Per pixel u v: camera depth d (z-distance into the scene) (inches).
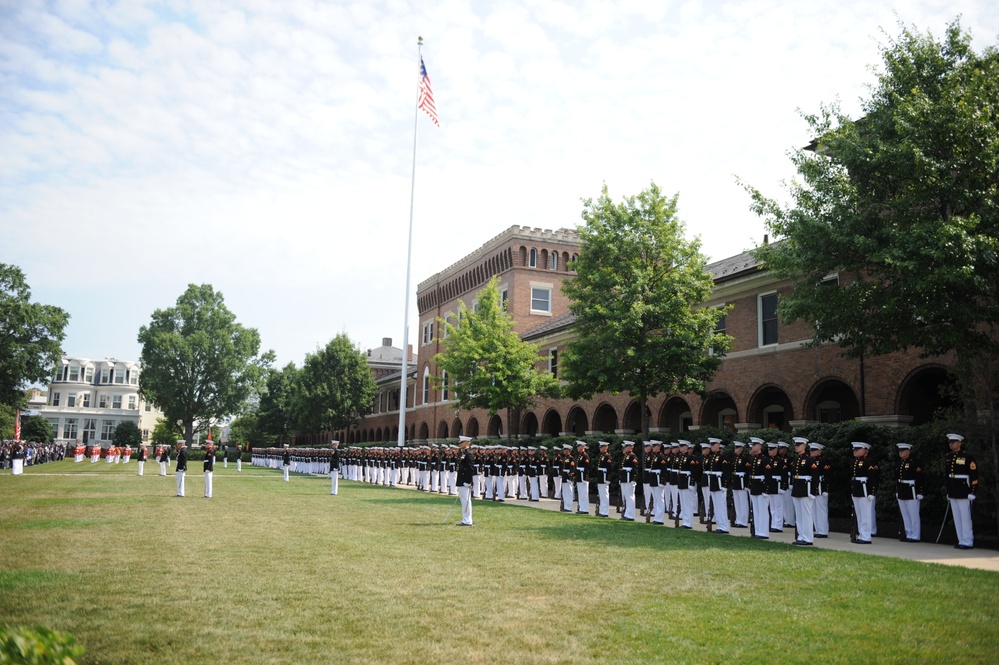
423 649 261.1
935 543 605.9
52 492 999.0
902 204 581.0
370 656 252.4
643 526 705.6
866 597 351.6
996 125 571.2
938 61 621.9
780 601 342.3
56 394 4335.6
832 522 737.6
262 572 403.9
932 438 648.4
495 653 256.8
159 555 458.9
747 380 1049.5
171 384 3287.4
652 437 1037.2
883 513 692.7
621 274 991.6
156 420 4451.3
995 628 295.1
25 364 2640.3
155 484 1253.7
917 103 572.4
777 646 268.7
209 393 3420.3
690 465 722.8
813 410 951.0
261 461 2942.9
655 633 285.4
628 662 248.7
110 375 4498.0
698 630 290.2
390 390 2770.7
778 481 631.8
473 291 2135.8
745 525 716.0
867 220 609.6
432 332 2364.7
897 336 615.2
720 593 358.9
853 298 606.9
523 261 1942.7
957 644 272.2
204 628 285.1
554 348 1589.6
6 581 367.2
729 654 258.8
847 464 734.5
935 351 622.5
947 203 589.9
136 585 363.3
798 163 669.3
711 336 968.3
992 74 578.2
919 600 345.7
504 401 1401.3
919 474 620.1
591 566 436.1
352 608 321.1
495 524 680.4
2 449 1909.4
